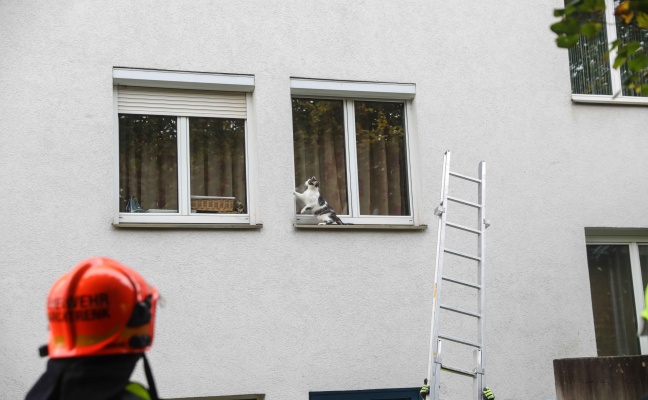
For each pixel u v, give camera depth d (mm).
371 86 8555
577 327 8703
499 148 8812
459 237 8523
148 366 2621
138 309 2602
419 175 8617
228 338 7770
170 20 8078
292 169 8203
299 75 8359
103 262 2684
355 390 8008
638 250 9328
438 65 8766
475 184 8672
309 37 8438
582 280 8805
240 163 8297
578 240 8883
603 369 6719
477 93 8836
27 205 7480
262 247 7984
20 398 7207
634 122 9266
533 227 8766
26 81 7633
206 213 8148
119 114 8016
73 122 7691
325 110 8664
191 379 7629
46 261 7453
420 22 8781
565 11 4816
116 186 7887
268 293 7930
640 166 9211
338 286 8117
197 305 7738
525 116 8938
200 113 8203
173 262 7738
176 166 8133
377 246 8281
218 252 7863
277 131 8211
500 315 8500
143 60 7957
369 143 8734
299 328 7957
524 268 8664
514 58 9000
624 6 5000
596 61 9453
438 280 6973
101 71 7828
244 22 8273
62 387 2498
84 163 7664
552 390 8516
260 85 8234
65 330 2566
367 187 8664
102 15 7898
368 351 8094
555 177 8922
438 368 6730
